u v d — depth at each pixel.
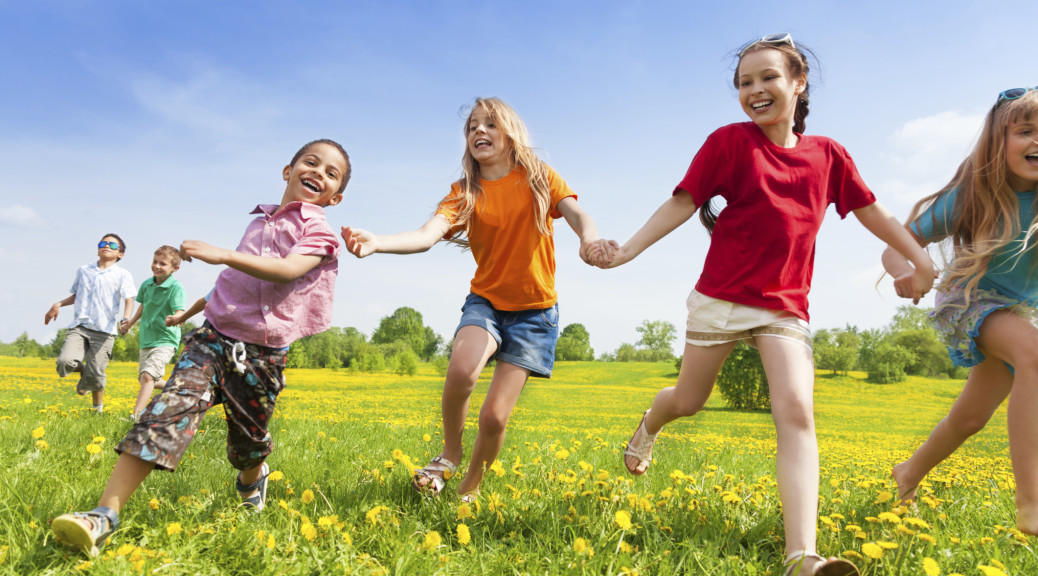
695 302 2.88
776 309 2.63
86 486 2.91
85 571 1.89
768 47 2.73
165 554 2.01
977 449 10.56
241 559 2.06
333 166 2.86
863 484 4.04
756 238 2.68
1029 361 2.70
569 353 116.75
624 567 2.09
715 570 2.23
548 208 3.14
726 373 34.31
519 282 3.10
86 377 6.93
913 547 2.50
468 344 2.99
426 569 2.13
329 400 18.05
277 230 2.72
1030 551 2.50
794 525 2.23
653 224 2.79
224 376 2.53
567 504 3.04
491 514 2.74
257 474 2.79
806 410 2.44
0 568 1.86
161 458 2.20
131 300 7.26
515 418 16.66
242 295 2.55
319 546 2.25
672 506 3.09
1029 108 2.74
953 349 3.06
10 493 2.56
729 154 2.73
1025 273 2.90
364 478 3.37
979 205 2.94
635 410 25.00
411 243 2.79
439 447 5.11
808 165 2.74
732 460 5.66
